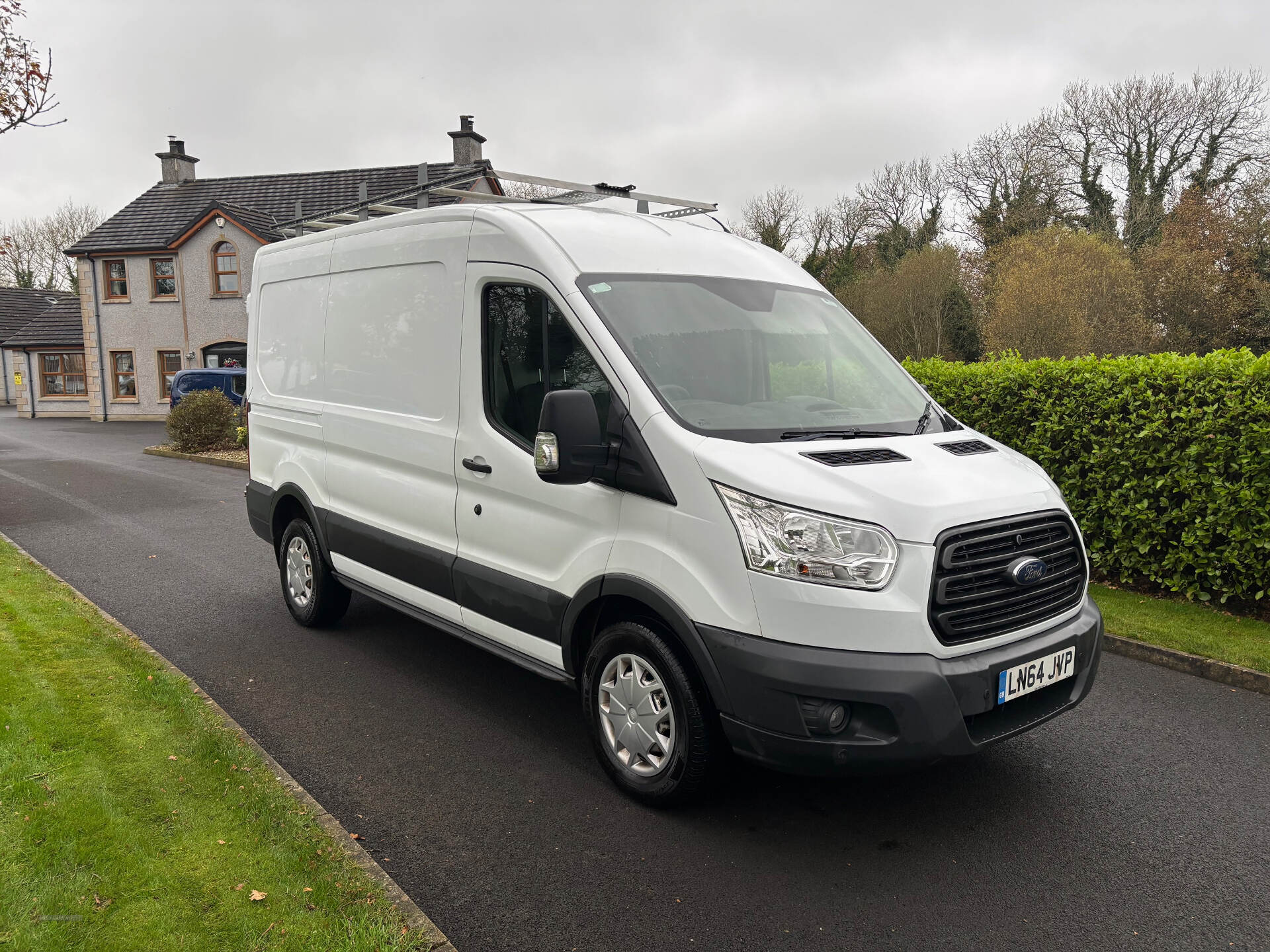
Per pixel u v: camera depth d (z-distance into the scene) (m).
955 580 3.12
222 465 16.30
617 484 3.52
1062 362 7.22
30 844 3.05
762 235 45.16
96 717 4.17
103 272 31.34
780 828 3.51
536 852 3.32
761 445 3.36
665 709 3.55
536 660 4.11
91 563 8.02
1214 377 6.15
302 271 5.89
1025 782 3.91
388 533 5.01
